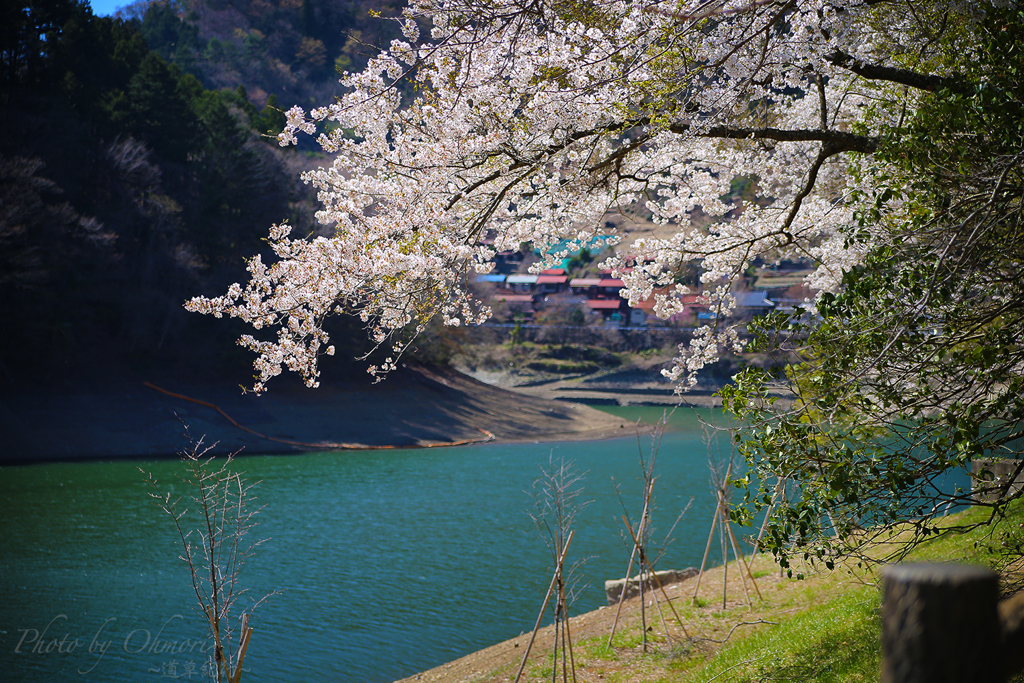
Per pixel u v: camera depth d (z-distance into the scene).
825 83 11.63
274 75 134.88
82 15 65.81
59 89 58.50
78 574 19.11
